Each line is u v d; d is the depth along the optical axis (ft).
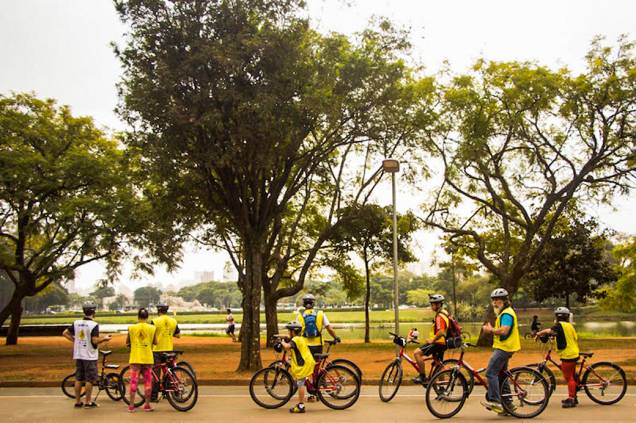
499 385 33.37
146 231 96.43
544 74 84.58
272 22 60.13
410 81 89.15
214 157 57.11
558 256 123.54
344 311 419.74
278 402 37.63
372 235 114.52
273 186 64.34
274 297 101.09
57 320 329.93
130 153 72.33
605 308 116.26
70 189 92.79
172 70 56.95
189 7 57.72
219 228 100.37
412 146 88.94
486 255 110.22
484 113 91.15
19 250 97.25
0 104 91.56
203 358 81.00
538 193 98.32
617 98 81.56
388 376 39.93
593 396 36.73
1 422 33.32
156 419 33.86
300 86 60.54
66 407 39.01
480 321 259.60
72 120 97.09
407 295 426.51
